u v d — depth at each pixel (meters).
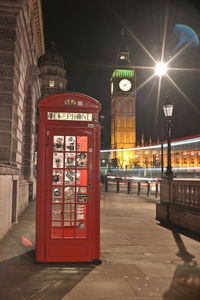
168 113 10.24
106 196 19.92
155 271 4.67
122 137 139.62
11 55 8.59
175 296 3.72
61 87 81.38
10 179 7.80
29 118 14.94
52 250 5.03
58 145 5.29
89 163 5.29
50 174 5.17
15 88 8.88
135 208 13.24
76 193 5.21
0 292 3.76
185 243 6.62
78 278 4.31
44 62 80.62
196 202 7.90
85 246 5.10
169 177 9.81
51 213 5.09
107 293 3.78
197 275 4.50
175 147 116.00
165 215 9.46
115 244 6.50
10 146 8.36
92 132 5.36
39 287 3.94
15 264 4.95
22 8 8.59
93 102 5.40
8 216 7.62
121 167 123.00
